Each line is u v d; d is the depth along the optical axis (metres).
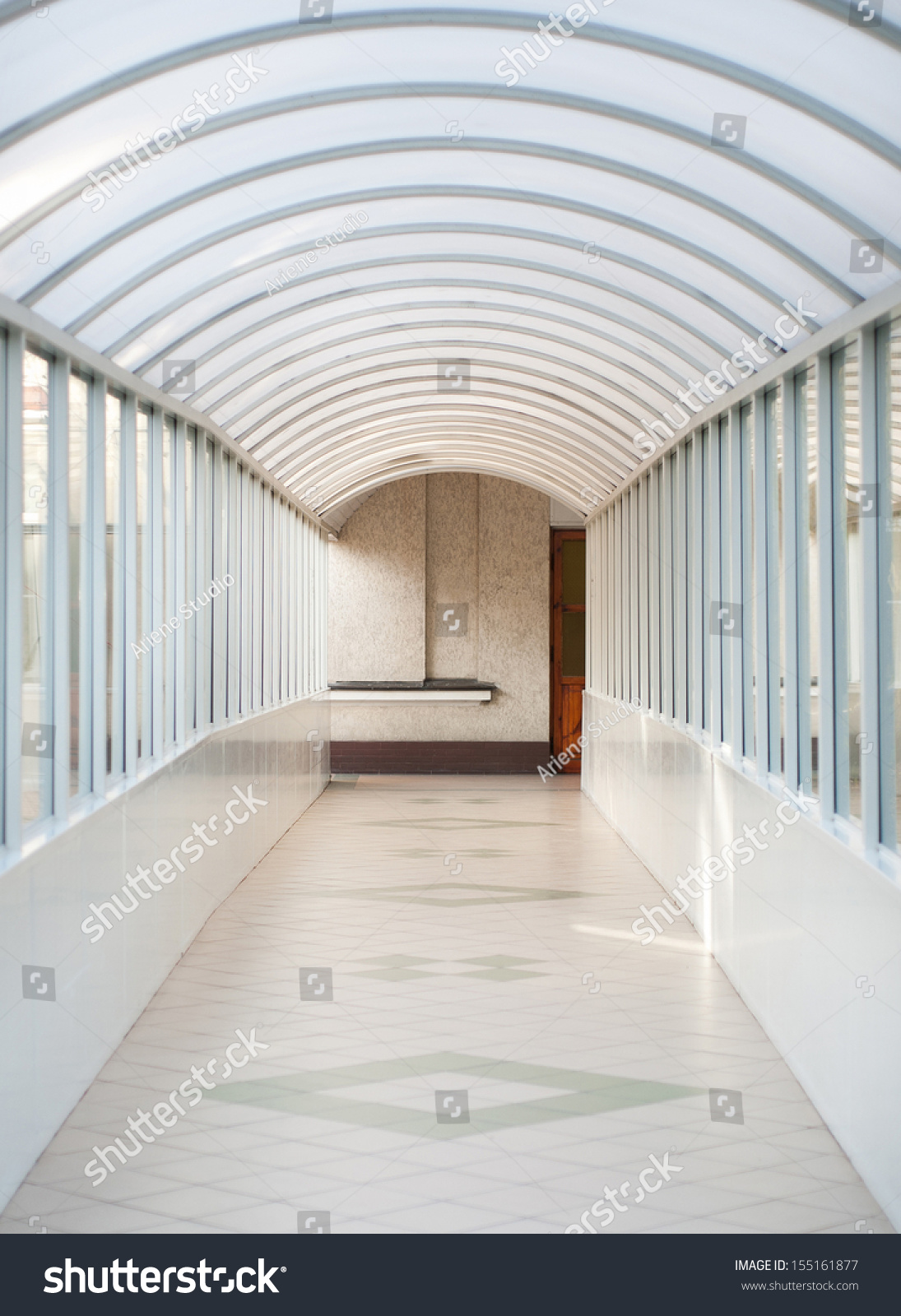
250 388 9.31
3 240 4.46
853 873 4.56
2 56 3.80
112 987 5.77
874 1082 4.28
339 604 18.45
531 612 18.58
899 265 4.54
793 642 6.27
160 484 7.33
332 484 15.50
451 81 5.18
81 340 5.84
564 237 7.08
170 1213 4.17
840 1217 4.15
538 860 11.28
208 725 9.27
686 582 9.48
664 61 4.58
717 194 5.59
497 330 9.36
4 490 4.58
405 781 17.77
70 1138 4.77
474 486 18.61
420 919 8.77
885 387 4.78
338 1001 6.69
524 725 18.56
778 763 6.65
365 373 10.42
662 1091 5.33
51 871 4.71
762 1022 6.23
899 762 4.54
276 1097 5.23
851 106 4.31
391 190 6.41
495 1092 5.30
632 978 7.20
